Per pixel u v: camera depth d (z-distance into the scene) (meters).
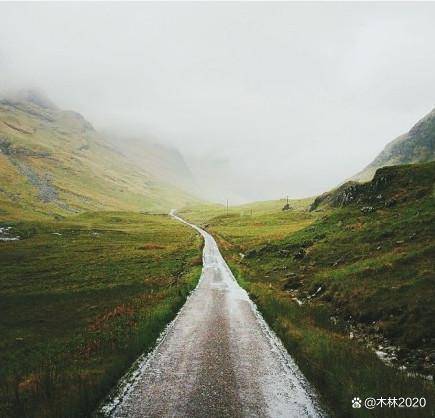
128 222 190.62
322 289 34.03
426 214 41.88
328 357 17.11
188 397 14.19
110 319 31.55
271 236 100.12
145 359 18.73
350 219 56.84
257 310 31.38
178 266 66.00
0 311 42.12
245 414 12.88
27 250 90.69
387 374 15.13
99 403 13.80
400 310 23.39
